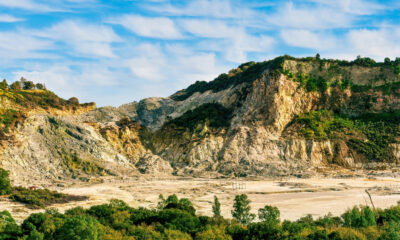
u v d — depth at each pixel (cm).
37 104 18600
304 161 16412
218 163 17288
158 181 14575
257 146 17438
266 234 5747
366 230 5834
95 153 16788
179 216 6662
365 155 16212
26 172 13800
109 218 6800
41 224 5875
